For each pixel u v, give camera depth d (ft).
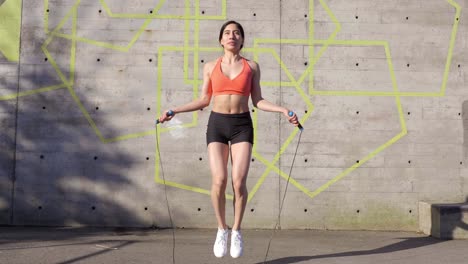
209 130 13.97
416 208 23.24
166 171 23.09
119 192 22.95
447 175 23.38
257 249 18.04
